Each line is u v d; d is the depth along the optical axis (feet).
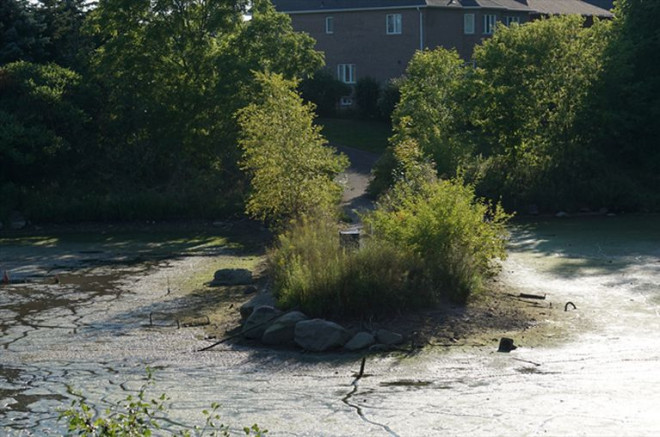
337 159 100.48
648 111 136.36
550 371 45.91
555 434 34.55
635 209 126.00
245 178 127.13
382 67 214.90
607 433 34.50
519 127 132.36
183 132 132.05
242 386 44.39
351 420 37.50
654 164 137.18
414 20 210.38
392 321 55.72
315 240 66.28
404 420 37.24
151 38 130.41
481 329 55.16
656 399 39.63
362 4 215.10
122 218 121.80
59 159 130.21
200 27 132.98
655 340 52.60
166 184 131.13
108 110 134.00
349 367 48.14
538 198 124.98
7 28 146.30
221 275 75.00
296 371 47.57
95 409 40.14
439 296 60.34
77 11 161.89
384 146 180.14
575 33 132.87
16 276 81.41
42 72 131.34
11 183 125.80
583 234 102.83
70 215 121.49
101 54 134.51
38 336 57.47
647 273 74.90
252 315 55.88
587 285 69.87
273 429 36.47
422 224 64.03
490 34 218.38
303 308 56.49
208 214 121.49
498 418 37.09
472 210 67.00
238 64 127.24
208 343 54.70
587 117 131.95
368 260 58.80
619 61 131.34
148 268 85.30
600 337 53.57
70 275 81.76
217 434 35.63
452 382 44.19
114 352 52.90
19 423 38.42
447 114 136.36
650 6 142.10
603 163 132.57
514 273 75.97
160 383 45.24
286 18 133.90
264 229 113.91
